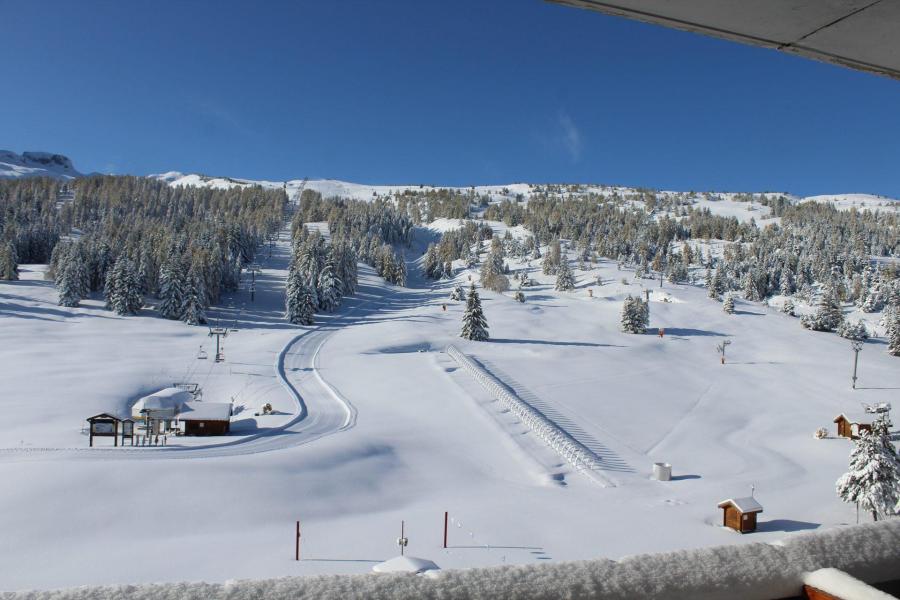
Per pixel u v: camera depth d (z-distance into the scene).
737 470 34.50
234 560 20.48
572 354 65.94
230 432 39.78
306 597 1.95
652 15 4.18
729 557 2.45
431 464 33.53
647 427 42.91
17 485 25.05
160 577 18.88
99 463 27.91
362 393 48.19
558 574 2.22
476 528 23.95
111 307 79.00
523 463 34.31
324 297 93.75
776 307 117.06
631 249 164.12
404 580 2.11
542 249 169.25
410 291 125.75
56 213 165.62
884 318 103.69
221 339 67.88
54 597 1.84
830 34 4.23
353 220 185.50
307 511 26.25
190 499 25.78
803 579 2.45
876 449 25.70
